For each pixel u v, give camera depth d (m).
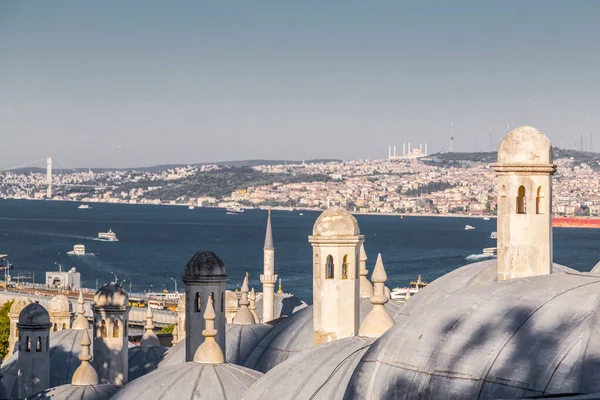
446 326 28.77
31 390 64.50
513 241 38.88
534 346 26.41
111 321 58.59
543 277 30.59
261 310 87.62
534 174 38.69
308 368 37.03
